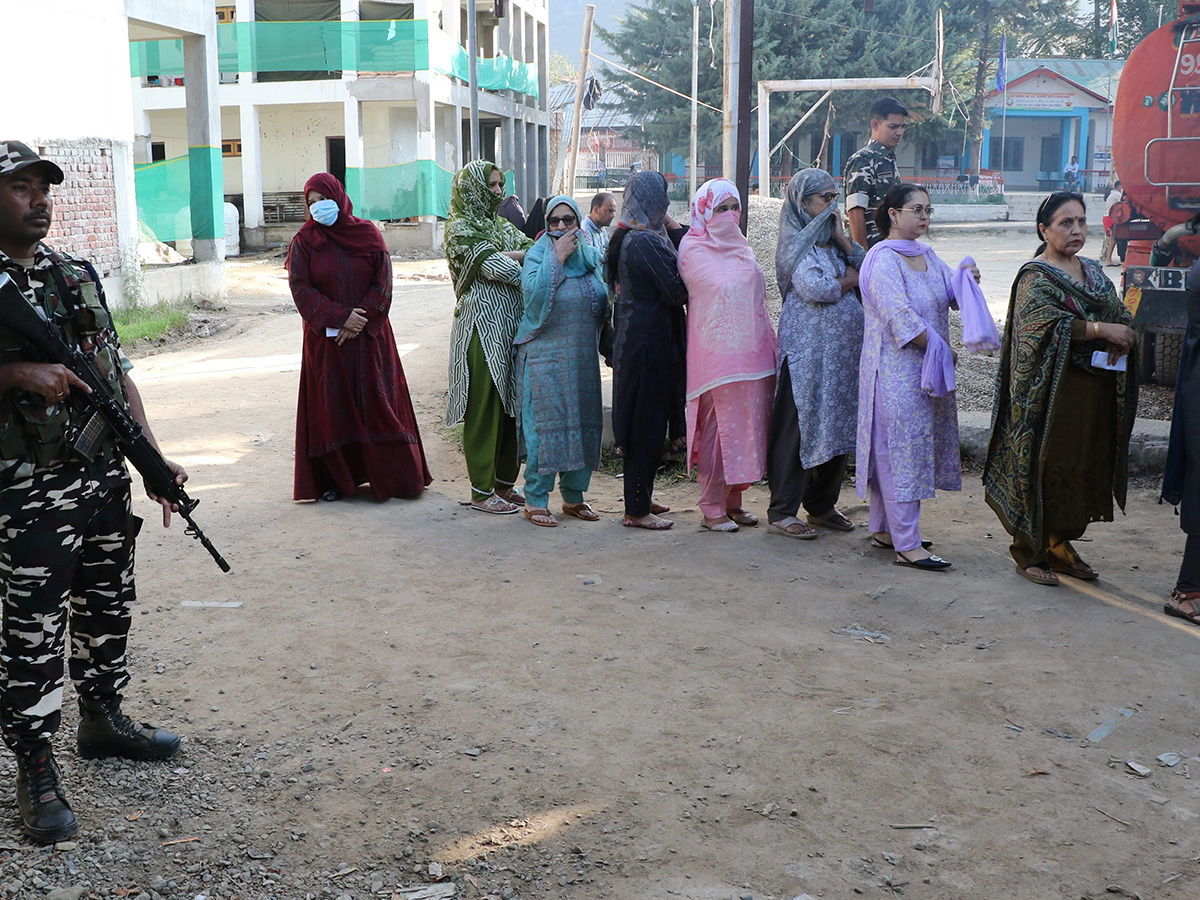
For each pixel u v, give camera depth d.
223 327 15.03
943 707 3.85
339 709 3.84
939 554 5.59
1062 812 3.20
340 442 6.42
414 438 6.66
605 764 3.46
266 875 2.87
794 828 3.11
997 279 20.47
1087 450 5.02
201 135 17.55
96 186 14.32
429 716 3.79
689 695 3.95
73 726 3.68
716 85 43.59
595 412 6.16
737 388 5.74
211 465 7.35
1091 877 2.89
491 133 34.94
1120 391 4.96
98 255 14.44
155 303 15.63
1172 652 4.33
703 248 5.74
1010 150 52.06
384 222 26.50
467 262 6.17
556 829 3.10
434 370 10.62
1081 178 47.41
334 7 26.38
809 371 5.66
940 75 20.23
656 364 5.83
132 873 2.87
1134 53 8.14
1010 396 5.07
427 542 5.77
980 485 6.94
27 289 2.91
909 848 3.02
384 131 27.53
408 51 25.28
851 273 5.71
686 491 7.01
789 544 5.78
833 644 4.43
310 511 6.31
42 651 3.02
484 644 4.41
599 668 4.18
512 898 2.79
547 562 5.47
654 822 3.13
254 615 4.71
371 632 4.54
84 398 3.03
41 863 2.90
